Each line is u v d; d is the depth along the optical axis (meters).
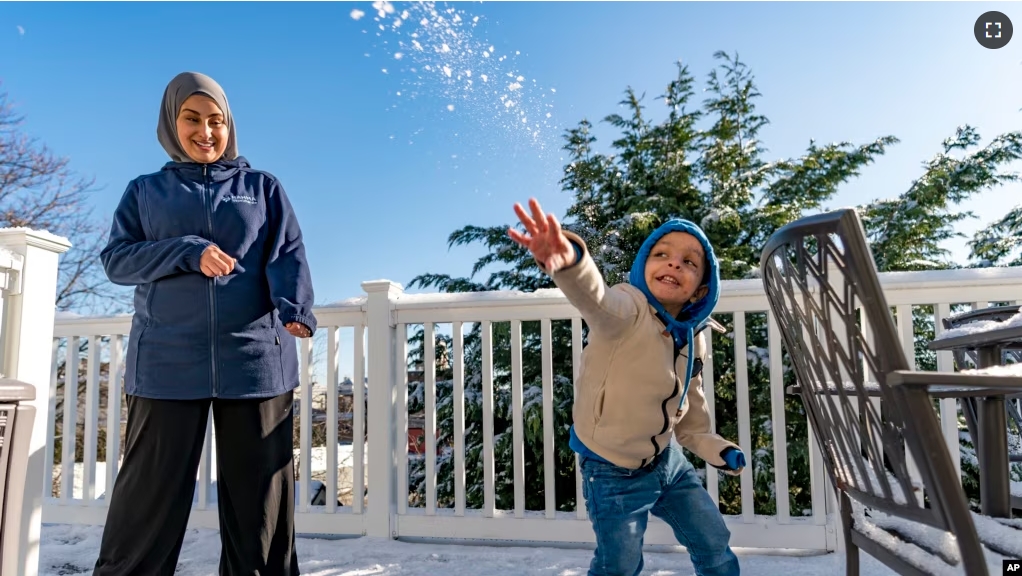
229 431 1.65
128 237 1.71
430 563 2.20
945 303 2.25
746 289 2.37
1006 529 1.05
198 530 2.68
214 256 1.56
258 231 1.75
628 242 5.25
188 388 1.58
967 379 0.73
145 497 1.55
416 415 4.84
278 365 1.72
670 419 1.52
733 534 2.29
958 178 6.04
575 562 2.18
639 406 1.47
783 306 1.18
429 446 2.58
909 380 0.74
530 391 4.41
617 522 1.48
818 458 2.26
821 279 0.90
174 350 1.60
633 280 1.62
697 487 1.59
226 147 1.83
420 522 2.54
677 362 1.52
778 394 2.32
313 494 3.41
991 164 6.08
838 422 1.09
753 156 6.29
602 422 1.50
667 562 2.14
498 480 4.62
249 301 1.69
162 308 1.62
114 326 2.90
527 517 2.45
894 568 1.00
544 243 1.09
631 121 6.20
